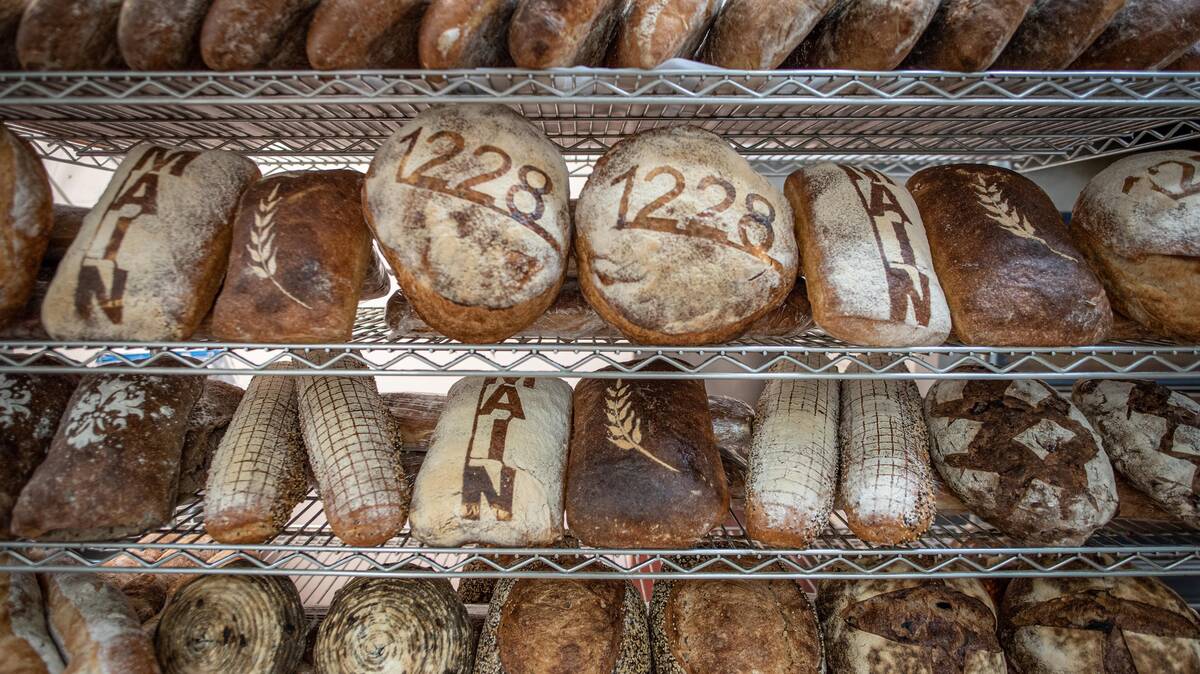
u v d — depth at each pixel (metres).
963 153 1.13
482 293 0.70
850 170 0.85
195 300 0.76
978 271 0.77
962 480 0.87
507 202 0.71
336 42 0.65
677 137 0.77
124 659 0.79
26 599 0.83
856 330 0.76
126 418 0.82
